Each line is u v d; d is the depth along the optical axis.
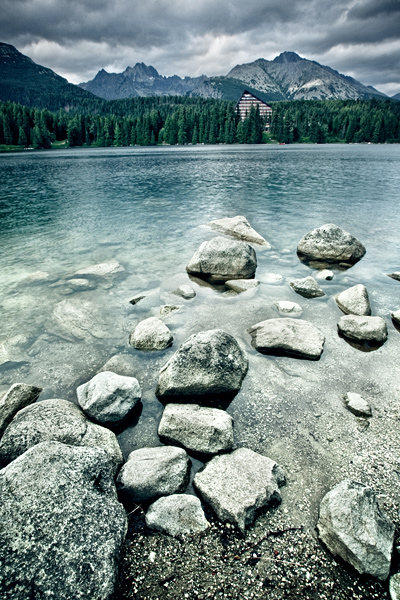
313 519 4.59
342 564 4.07
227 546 4.28
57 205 26.66
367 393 6.91
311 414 6.38
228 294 11.31
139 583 3.92
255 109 148.38
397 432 5.95
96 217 22.67
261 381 7.21
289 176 42.16
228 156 77.94
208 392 6.73
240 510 4.47
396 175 42.19
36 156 89.75
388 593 3.79
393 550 4.20
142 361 8.00
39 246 16.80
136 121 153.38
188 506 4.59
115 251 15.96
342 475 5.20
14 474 4.37
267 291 11.45
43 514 3.97
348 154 82.44
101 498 4.40
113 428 6.19
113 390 6.24
